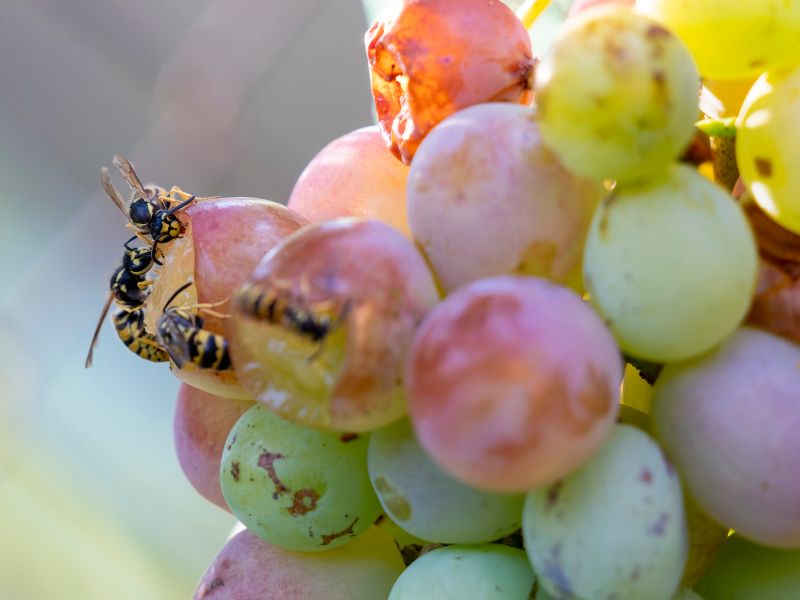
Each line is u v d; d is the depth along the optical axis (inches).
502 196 6.0
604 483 5.6
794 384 5.8
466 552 6.4
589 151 5.5
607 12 5.6
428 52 6.7
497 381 5.2
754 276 5.8
